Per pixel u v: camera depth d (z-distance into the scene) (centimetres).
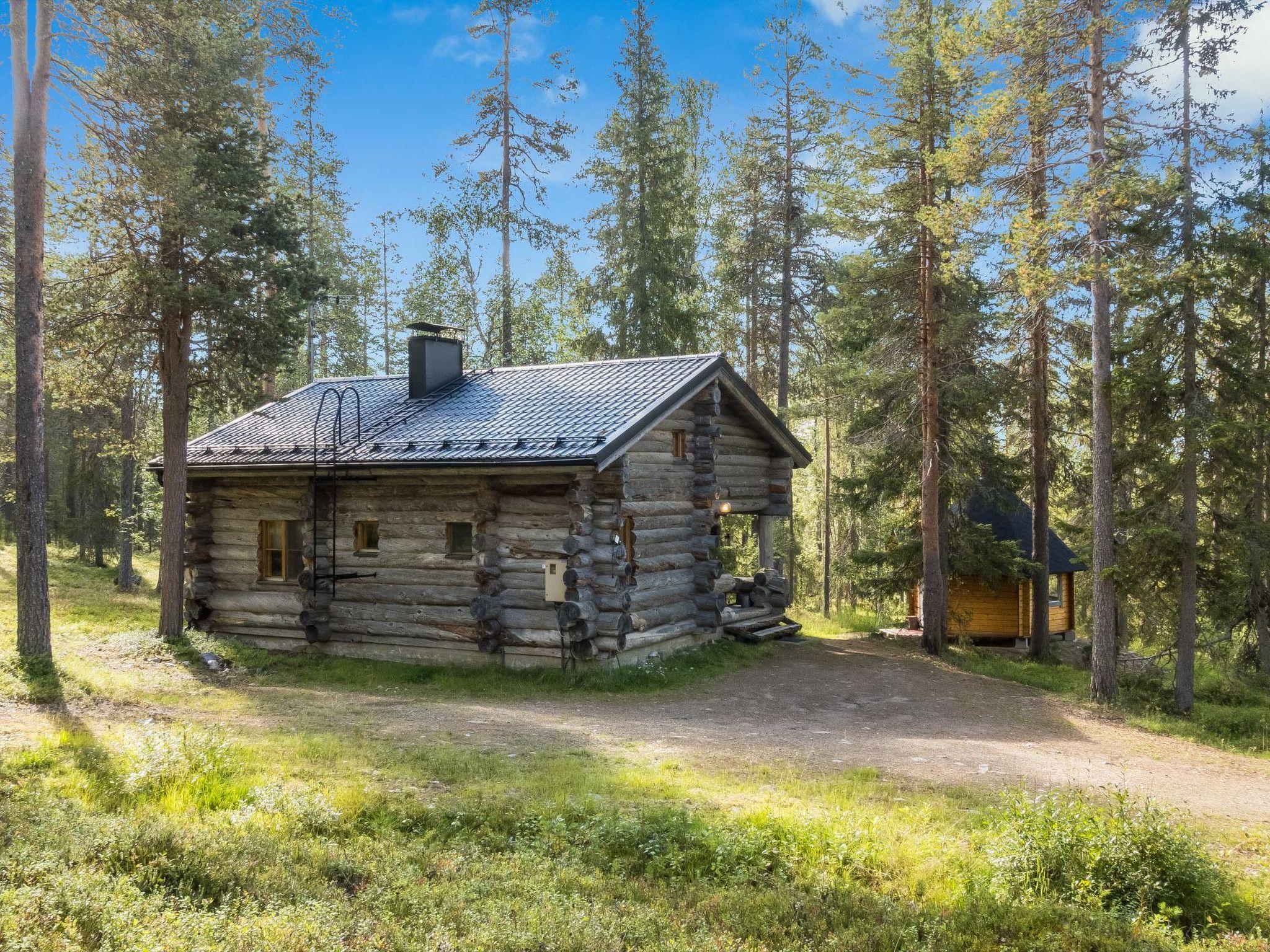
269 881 581
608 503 1542
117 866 570
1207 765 1234
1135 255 1639
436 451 1588
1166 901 690
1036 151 1680
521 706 1354
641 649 1642
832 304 2888
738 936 588
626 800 859
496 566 1585
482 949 501
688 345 2988
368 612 1694
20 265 1359
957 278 1984
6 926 429
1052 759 1172
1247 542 1742
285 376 3331
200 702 1279
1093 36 1560
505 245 2989
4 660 1297
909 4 2005
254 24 1808
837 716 1396
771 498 2181
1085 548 2231
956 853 752
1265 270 1703
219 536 1858
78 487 3209
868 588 2333
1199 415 1661
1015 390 2066
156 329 1725
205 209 1554
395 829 756
